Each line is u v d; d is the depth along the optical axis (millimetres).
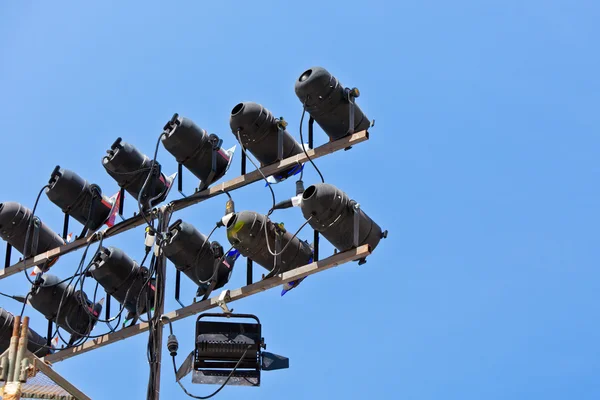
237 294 14656
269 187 15180
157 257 14859
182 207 15570
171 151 15695
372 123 15383
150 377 14250
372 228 14539
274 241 14734
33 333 16703
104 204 16578
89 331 15805
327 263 14242
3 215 16703
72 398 11930
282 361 14703
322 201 14156
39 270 16688
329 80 14930
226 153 15781
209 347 14516
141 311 15828
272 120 15273
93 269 15828
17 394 10961
